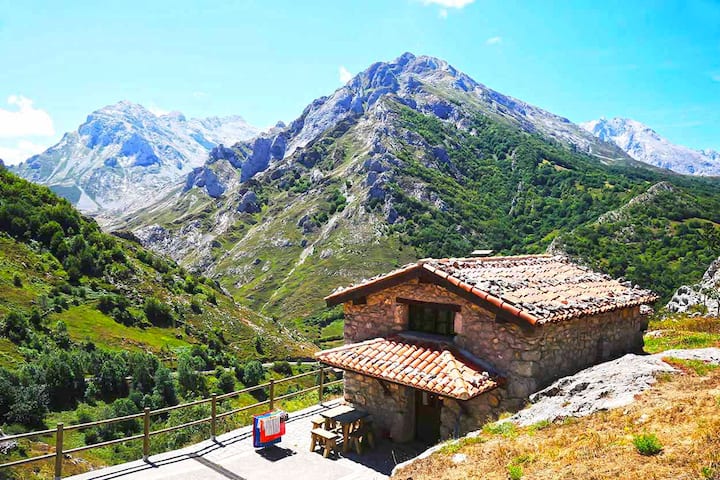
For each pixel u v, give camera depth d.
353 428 13.66
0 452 27.58
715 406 8.96
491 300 12.41
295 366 74.19
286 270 181.38
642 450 7.88
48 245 75.94
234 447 13.67
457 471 9.23
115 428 38.72
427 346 13.75
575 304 13.51
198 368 60.44
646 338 19.45
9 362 43.81
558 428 9.95
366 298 15.59
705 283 35.38
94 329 60.16
